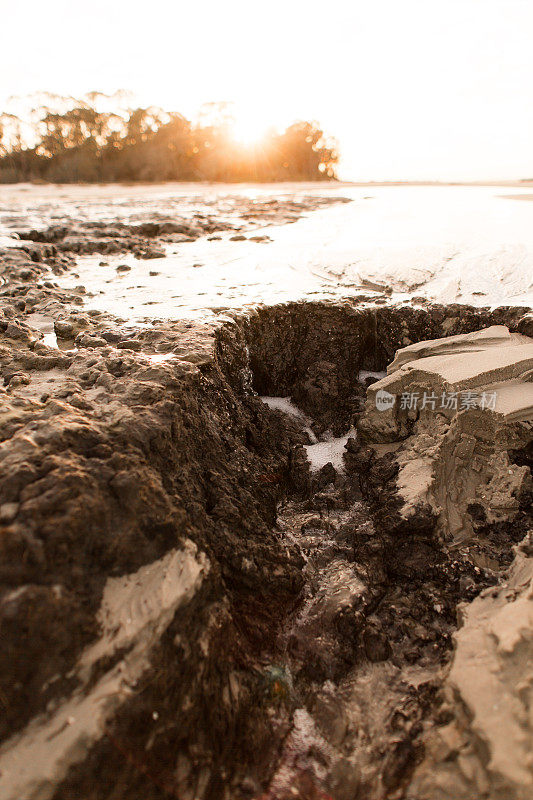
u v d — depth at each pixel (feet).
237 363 4.50
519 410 3.60
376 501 3.81
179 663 2.19
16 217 10.35
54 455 2.36
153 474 2.64
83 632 2.00
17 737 1.78
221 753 2.29
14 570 1.91
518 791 1.83
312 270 6.49
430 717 2.42
